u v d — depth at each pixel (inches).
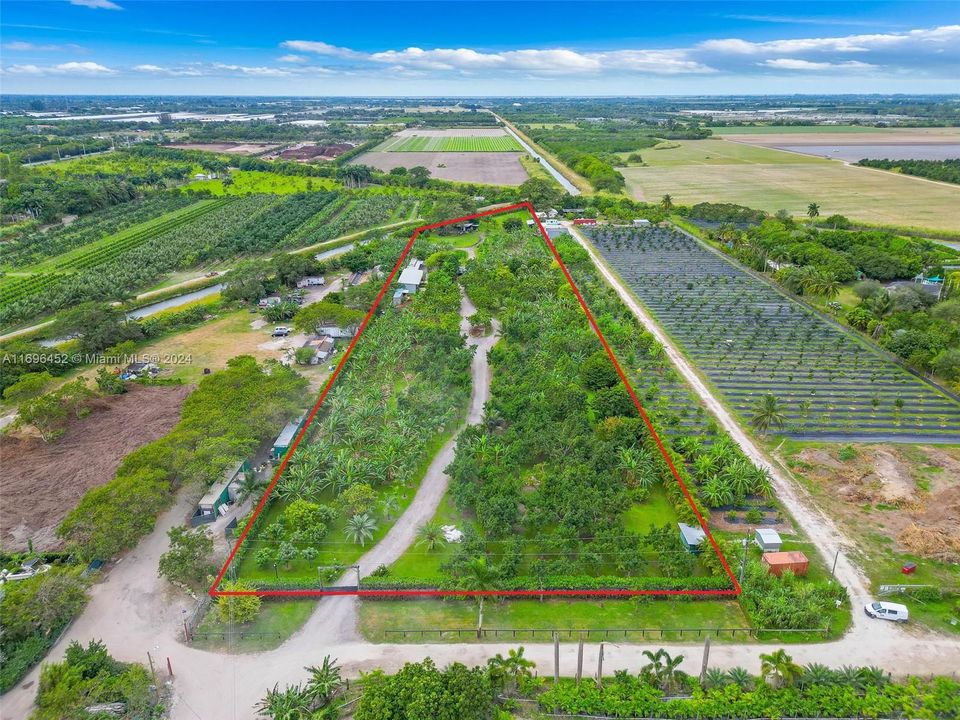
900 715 1833.2
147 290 6028.5
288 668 2046.0
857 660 2059.5
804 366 4259.4
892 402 3786.9
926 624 2203.5
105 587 2391.7
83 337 4562.0
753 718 1840.6
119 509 2440.9
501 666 1955.0
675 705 1863.9
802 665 2027.6
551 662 2055.9
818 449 3270.2
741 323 5029.5
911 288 5226.4
